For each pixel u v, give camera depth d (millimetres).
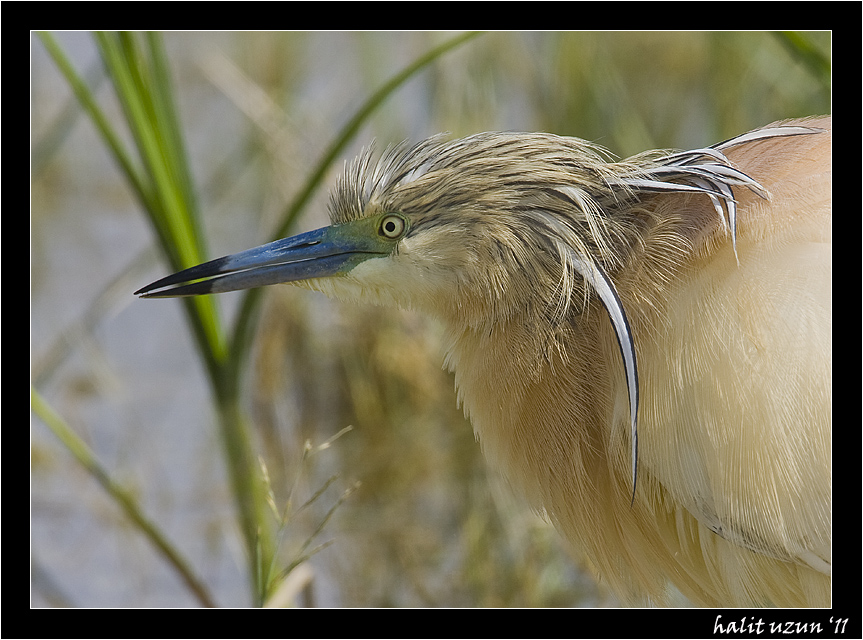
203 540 9945
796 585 5930
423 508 10297
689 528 6188
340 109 13336
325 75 14344
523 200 6051
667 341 5668
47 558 9719
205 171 14578
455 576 9586
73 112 13430
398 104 13023
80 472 10602
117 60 7586
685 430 5566
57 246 14148
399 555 9797
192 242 7762
